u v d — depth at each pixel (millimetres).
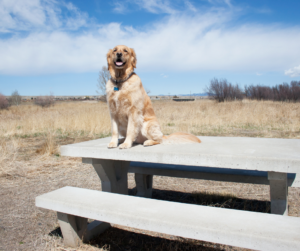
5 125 9445
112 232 2615
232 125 9383
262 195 3535
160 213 1751
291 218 1623
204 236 1525
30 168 4715
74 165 4965
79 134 8109
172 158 2232
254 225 1528
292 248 1329
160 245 2346
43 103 25469
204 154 2121
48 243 2326
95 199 2084
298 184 2443
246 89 24500
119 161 3121
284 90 21312
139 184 3455
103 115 10055
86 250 2244
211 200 3342
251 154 2068
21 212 2953
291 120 9703
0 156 5316
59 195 2207
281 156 1962
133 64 3033
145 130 2965
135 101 2883
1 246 2258
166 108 16547
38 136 8156
